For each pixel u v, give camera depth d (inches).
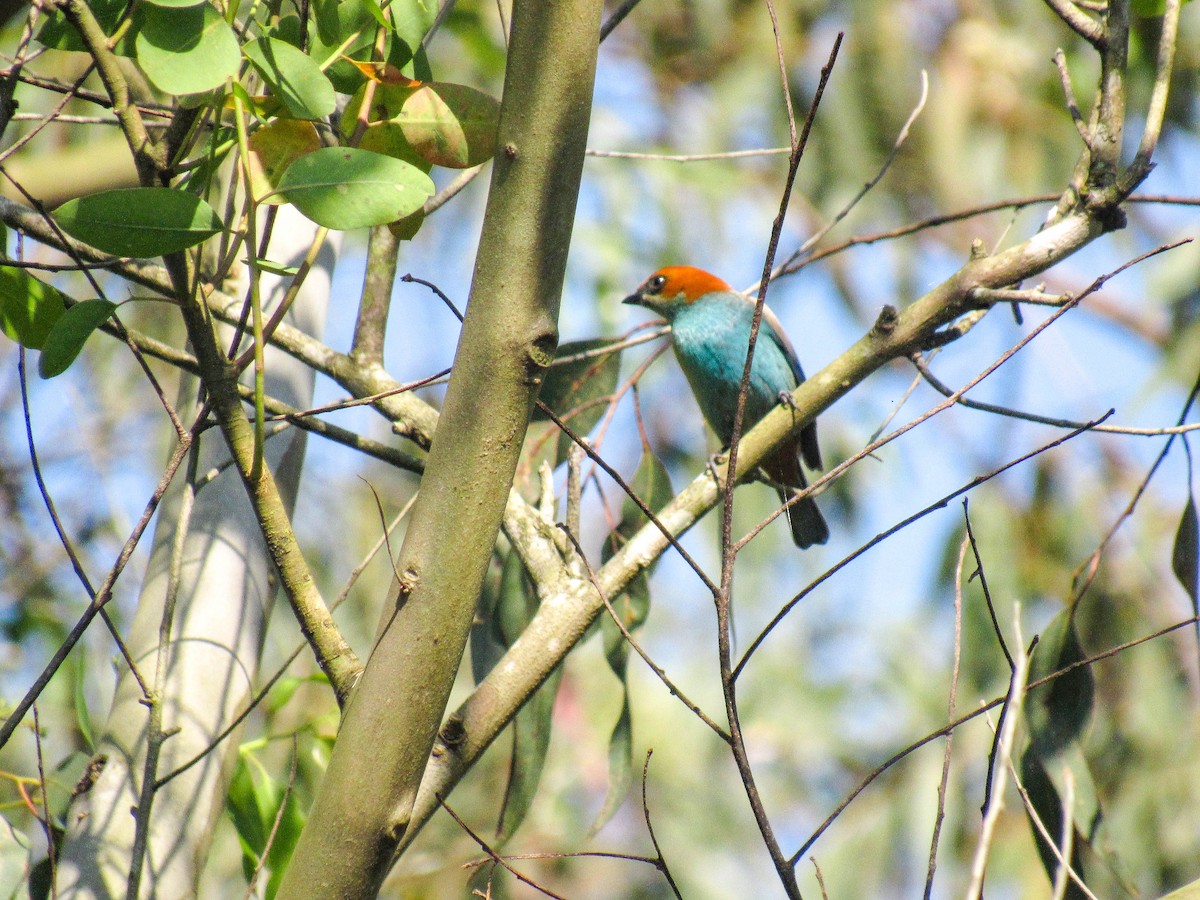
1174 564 275.6
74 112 443.2
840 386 258.4
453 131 206.7
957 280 247.9
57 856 238.4
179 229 174.2
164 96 292.2
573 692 609.0
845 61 589.6
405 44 213.2
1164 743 504.4
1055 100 603.8
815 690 631.8
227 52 179.0
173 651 255.4
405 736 173.6
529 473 338.3
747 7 626.8
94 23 172.4
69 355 186.1
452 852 485.4
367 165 185.9
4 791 358.9
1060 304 230.7
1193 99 588.4
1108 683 529.0
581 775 590.6
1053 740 273.0
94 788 242.2
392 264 292.5
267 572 274.2
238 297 297.3
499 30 543.5
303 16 200.5
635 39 658.8
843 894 562.6
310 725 292.7
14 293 214.8
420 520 179.8
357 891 171.3
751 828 623.2
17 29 406.9
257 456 179.5
